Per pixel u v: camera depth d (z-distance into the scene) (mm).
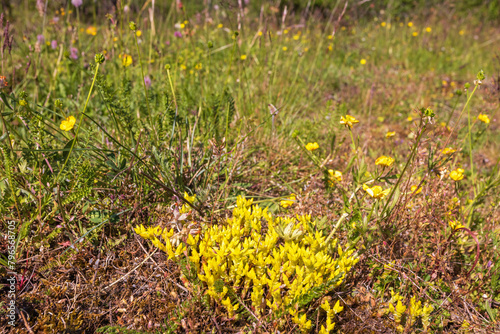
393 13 10023
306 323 1542
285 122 3320
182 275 1701
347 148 3213
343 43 7191
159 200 2184
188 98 3289
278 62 4609
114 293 1796
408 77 6195
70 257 1826
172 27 5207
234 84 3832
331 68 5812
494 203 2434
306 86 4527
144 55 4172
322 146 3232
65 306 1702
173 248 1722
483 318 1785
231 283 1760
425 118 1737
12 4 5906
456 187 2379
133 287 1827
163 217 2035
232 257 1648
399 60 7328
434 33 8922
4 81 1925
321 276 1643
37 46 3141
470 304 1831
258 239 1754
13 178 1894
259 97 3727
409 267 1909
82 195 1849
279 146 2988
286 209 2334
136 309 1728
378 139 3908
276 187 2670
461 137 3543
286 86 4207
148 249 1996
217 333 1646
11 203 1836
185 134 2645
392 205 1927
